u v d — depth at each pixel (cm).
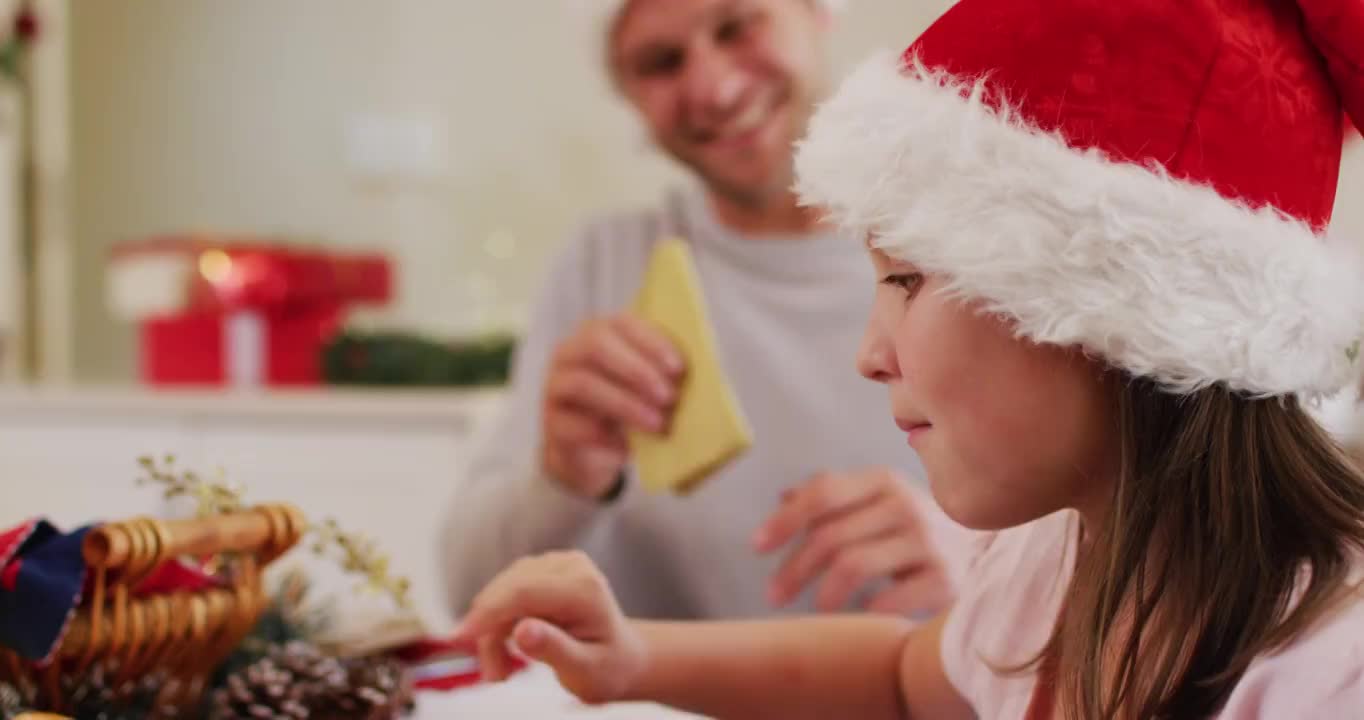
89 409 352
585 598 136
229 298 365
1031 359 114
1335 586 110
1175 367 112
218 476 139
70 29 469
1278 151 113
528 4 441
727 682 139
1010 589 133
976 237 112
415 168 439
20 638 127
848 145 117
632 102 218
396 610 155
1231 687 111
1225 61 112
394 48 450
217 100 464
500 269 445
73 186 471
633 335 187
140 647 132
